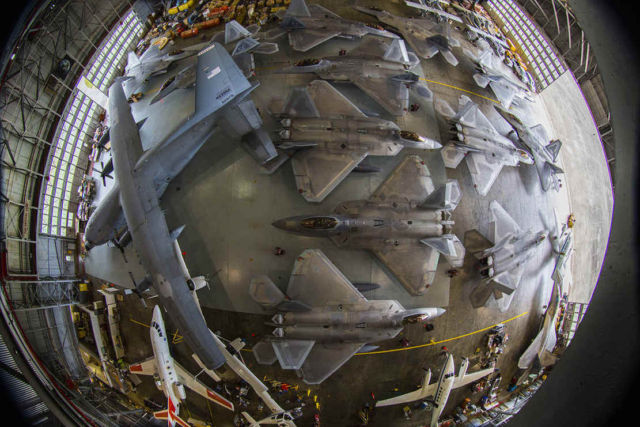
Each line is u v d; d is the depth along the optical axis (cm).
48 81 2306
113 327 1617
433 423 1550
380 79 1541
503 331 1570
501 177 1568
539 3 2511
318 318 1334
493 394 1709
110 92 1484
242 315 1372
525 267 1584
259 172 1384
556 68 2453
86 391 1833
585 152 2155
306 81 1523
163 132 1465
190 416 1591
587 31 953
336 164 1381
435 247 1374
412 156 1459
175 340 1486
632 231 837
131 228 1255
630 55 841
